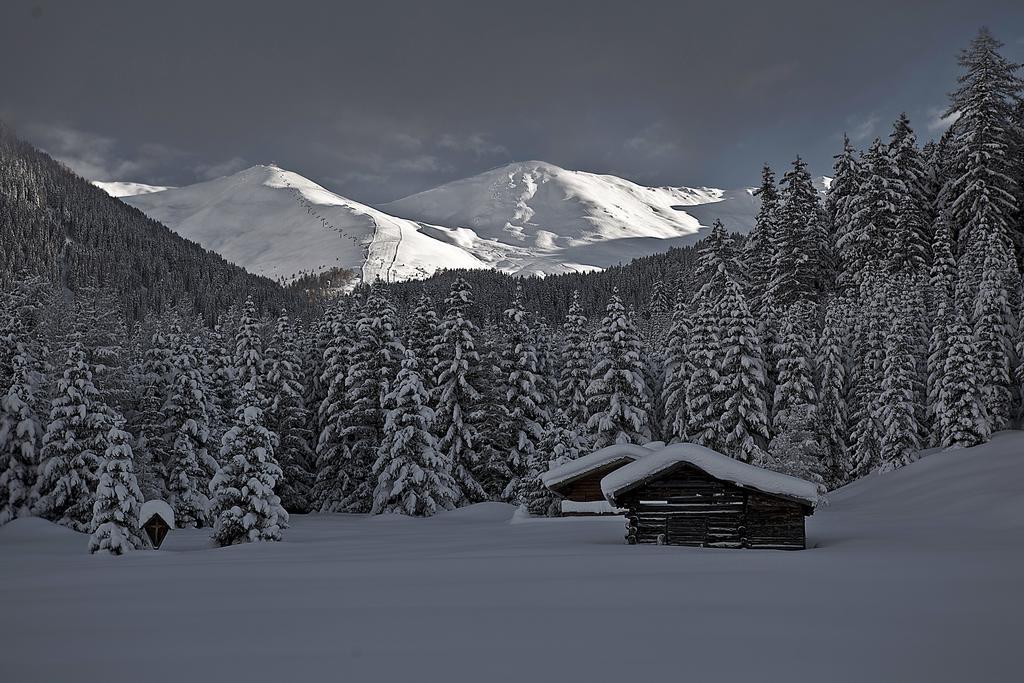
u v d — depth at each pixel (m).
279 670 10.74
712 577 19.56
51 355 51.69
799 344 57.41
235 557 28.59
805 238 78.44
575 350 64.25
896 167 80.56
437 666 10.80
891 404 54.00
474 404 63.03
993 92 78.00
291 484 63.75
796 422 50.66
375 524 49.81
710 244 78.38
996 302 54.22
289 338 66.06
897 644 11.93
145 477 49.62
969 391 52.41
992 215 73.38
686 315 63.09
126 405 53.66
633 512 31.30
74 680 10.45
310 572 22.20
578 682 10.01
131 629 13.73
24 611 15.95
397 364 62.34
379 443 61.25
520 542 32.84
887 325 57.47
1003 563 21.94
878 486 51.25
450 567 22.70
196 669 10.88
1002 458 46.47
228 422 59.50
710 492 30.27
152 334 56.84
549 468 48.44
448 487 57.12
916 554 24.53
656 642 12.10
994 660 10.98
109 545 31.42
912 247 74.50
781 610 14.78
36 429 46.81
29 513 45.88
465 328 63.41
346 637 12.72
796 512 28.94
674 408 62.28
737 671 10.45
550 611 14.82
